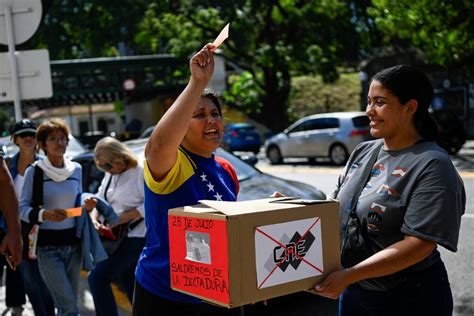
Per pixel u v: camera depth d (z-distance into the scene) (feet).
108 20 92.89
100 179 20.03
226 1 81.10
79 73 92.17
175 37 85.20
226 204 6.68
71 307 12.68
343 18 79.92
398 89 7.62
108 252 13.16
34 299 13.85
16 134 14.71
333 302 15.74
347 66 102.94
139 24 91.61
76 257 13.08
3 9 17.43
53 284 12.62
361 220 7.77
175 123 6.89
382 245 7.61
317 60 76.74
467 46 44.47
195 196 7.70
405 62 73.31
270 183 19.33
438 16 44.24
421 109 7.73
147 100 107.45
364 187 7.94
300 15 78.02
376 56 78.48
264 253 6.29
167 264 7.77
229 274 6.11
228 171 8.81
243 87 87.40
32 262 13.57
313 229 6.64
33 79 17.88
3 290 17.95
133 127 107.45
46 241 12.59
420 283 7.69
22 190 12.74
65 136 12.94
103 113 155.94
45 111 133.28
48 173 12.71
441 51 45.14
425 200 7.12
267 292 6.32
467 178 34.42
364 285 8.04
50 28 93.45
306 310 15.34
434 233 6.97
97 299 12.94
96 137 64.08
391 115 7.69
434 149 7.45
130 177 13.44
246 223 6.16
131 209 13.34
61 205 12.76
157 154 7.11
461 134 50.29
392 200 7.47
